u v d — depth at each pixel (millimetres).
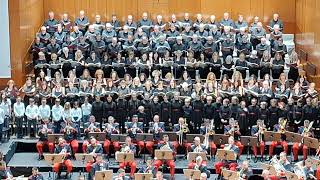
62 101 40219
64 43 43781
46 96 40188
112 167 37281
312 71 43188
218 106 39281
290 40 47719
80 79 41375
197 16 45344
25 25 43969
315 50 43281
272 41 44375
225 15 45531
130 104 39625
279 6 47625
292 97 40062
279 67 42594
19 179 34156
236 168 35531
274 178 33594
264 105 39156
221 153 35812
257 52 43500
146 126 39500
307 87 41000
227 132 38219
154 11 47531
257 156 38469
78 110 39312
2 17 43219
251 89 40375
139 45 43500
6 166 35875
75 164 37625
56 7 47469
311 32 44125
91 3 47438
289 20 47781
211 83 40344
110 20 47531
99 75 41156
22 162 37969
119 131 39594
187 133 38781
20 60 43250
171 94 40062
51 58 42906
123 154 35750
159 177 33375
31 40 45281
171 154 36000
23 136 39875
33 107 39562
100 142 38188
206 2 47438
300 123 39156
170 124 39594
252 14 47594
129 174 36062
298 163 35219
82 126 39562
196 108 39375
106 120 39750
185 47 43750
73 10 47469
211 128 37875
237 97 39594
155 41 43812
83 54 43469
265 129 38531
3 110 38750
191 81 41156
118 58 42688
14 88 40531
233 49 43844
